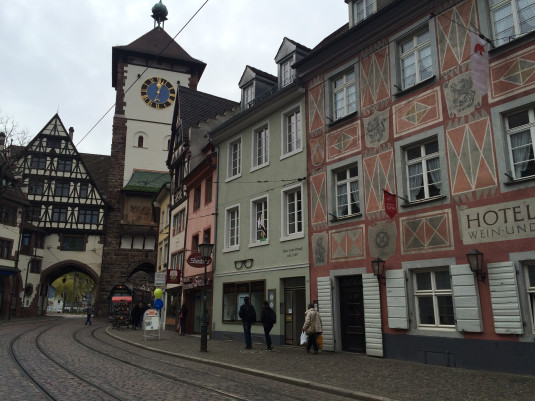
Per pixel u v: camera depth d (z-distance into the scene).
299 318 16.44
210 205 22.94
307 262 15.86
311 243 15.78
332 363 11.98
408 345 12.18
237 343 18.19
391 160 13.43
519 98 10.73
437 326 11.73
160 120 55.34
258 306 18.19
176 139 31.86
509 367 10.09
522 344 9.96
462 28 12.14
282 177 17.72
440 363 11.34
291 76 18.97
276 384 9.64
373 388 8.73
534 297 10.09
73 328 29.53
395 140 13.41
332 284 14.74
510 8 11.34
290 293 16.89
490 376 9.72
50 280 53.28
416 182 12.88
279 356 13.62
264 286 17.83
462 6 12.22
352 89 15.39
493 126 11.11
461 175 11.59
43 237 49.75
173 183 31.92
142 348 17.17
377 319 13.05
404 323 12.27
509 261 10.35
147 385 9.09
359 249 13.98
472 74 10.81
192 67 57.19
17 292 45.19
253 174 19.53
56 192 50.88
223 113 28.98
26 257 47.03
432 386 8.84
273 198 18.08
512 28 11.26
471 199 11.28
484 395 7.98
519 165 10.74
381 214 13.46
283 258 17.05
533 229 10.06
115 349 16.45
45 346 16.86
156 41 57.31
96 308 49.41
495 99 11.16
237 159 21.25
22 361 12.53
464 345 10.94
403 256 12.61
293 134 17.84
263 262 18.11
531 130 10.60
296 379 9.72
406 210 12.73
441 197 11.90
